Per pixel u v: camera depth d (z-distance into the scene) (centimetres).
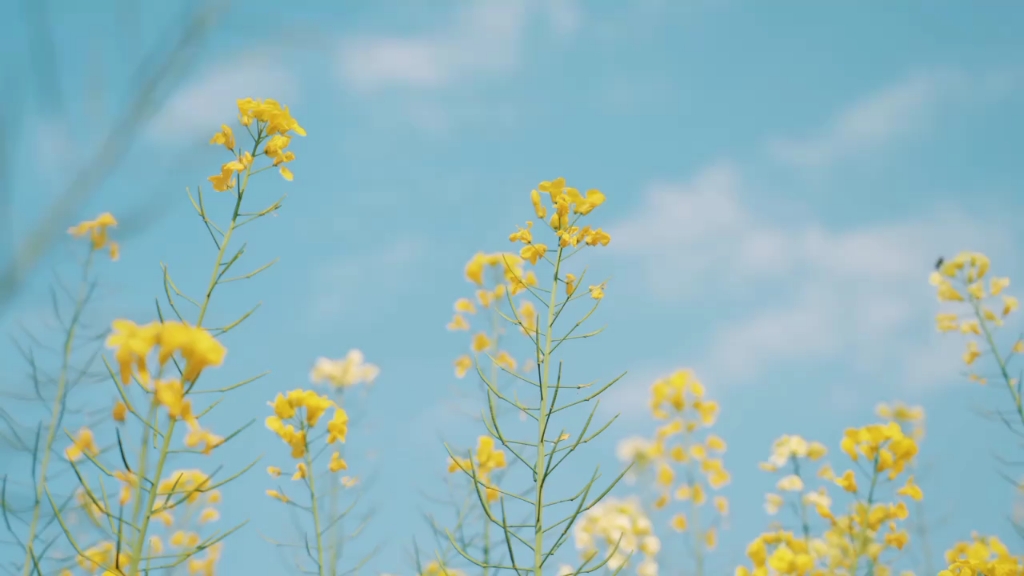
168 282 167
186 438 173
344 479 201
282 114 174
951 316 232
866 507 210
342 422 192
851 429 207
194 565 204
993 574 199
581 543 242
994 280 232
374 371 216
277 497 190
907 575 233
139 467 160
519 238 179
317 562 190
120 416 164
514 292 180
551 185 179
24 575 163
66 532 160
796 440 230
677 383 270
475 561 172
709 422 264
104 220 180
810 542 223
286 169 174
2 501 164
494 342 223
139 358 156
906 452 204
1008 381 221
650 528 242
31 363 171
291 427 191
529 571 171
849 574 214
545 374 175
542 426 174
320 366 216
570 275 177
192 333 157
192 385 158
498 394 176
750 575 218
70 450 173
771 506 229
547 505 173
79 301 174
